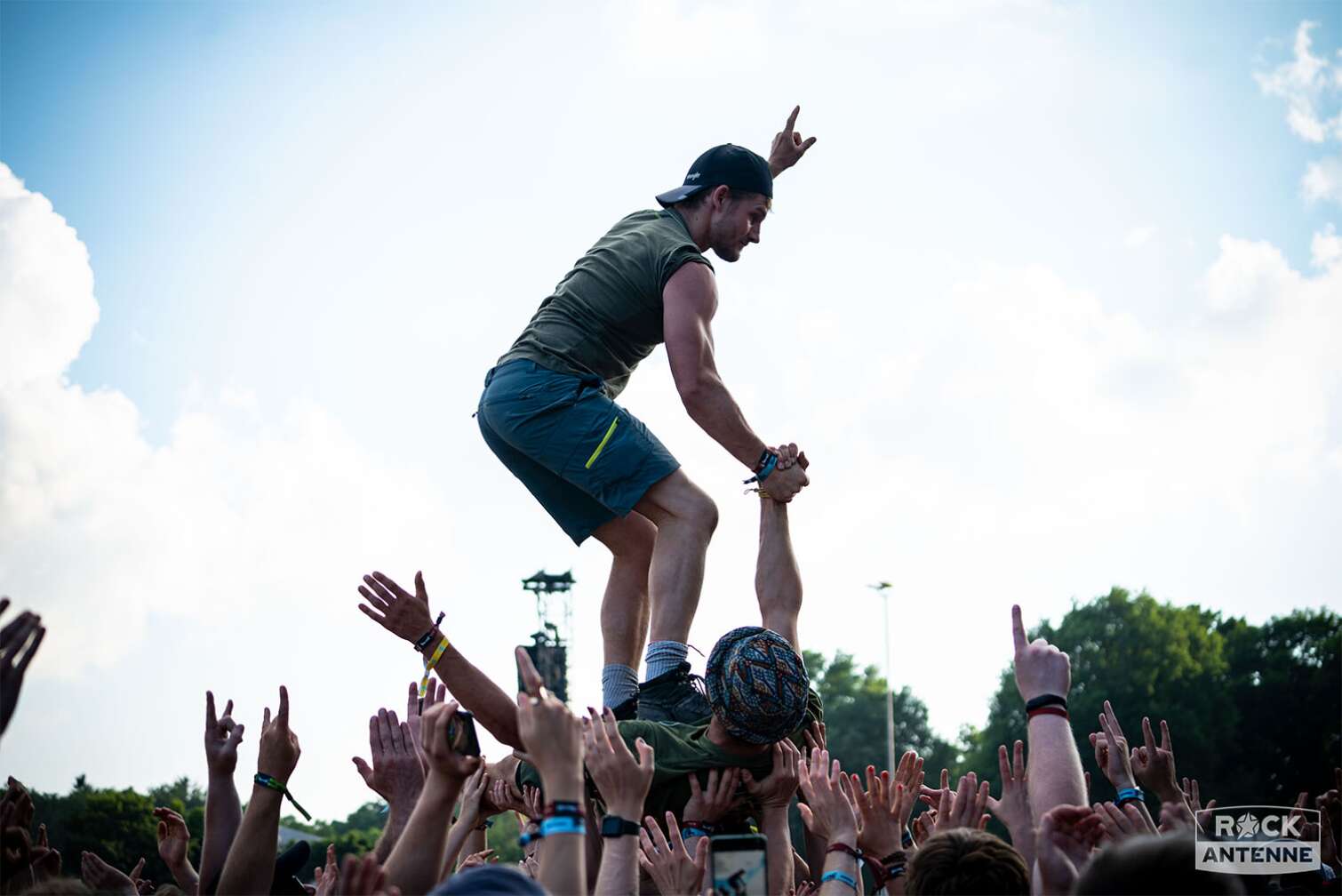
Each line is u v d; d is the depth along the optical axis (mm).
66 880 3613
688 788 4555
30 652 3557
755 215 5785
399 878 3557
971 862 3537
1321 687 52312
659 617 5195
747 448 5332
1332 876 4316
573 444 5391
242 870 4004
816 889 5207
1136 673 52531
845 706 79500
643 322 5562
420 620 4336
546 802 3350
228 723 4320
